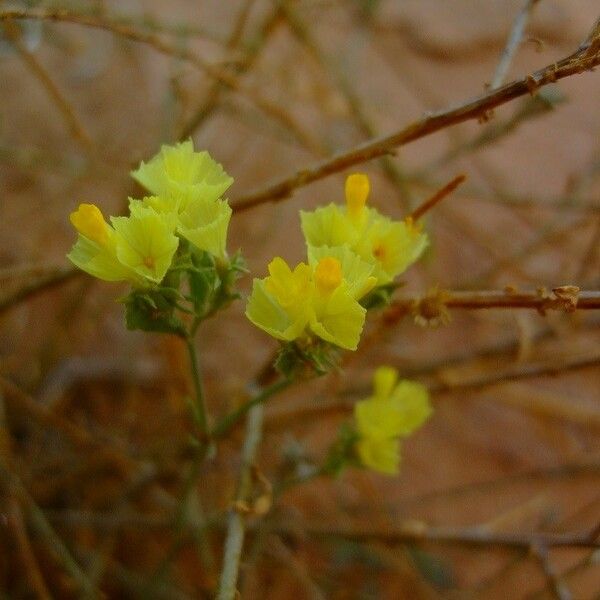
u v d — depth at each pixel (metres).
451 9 0.45
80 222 0.17
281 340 0.17
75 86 0.39
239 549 0.19
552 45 0.43
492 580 0.26
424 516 0.31
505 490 0.32
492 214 0.38
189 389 0.24
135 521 0.25
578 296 0.18
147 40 0.22
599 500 0.29
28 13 0.20
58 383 0.29
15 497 0.24
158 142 0.26
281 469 0.24
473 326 0.35
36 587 0.23
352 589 0.28
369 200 0.34
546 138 0.42
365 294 0.17
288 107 0.34
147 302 0.17
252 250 0.34
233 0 0.43
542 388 0.34
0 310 0.24
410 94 0.42
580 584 0.29
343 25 0.41
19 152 0.30
